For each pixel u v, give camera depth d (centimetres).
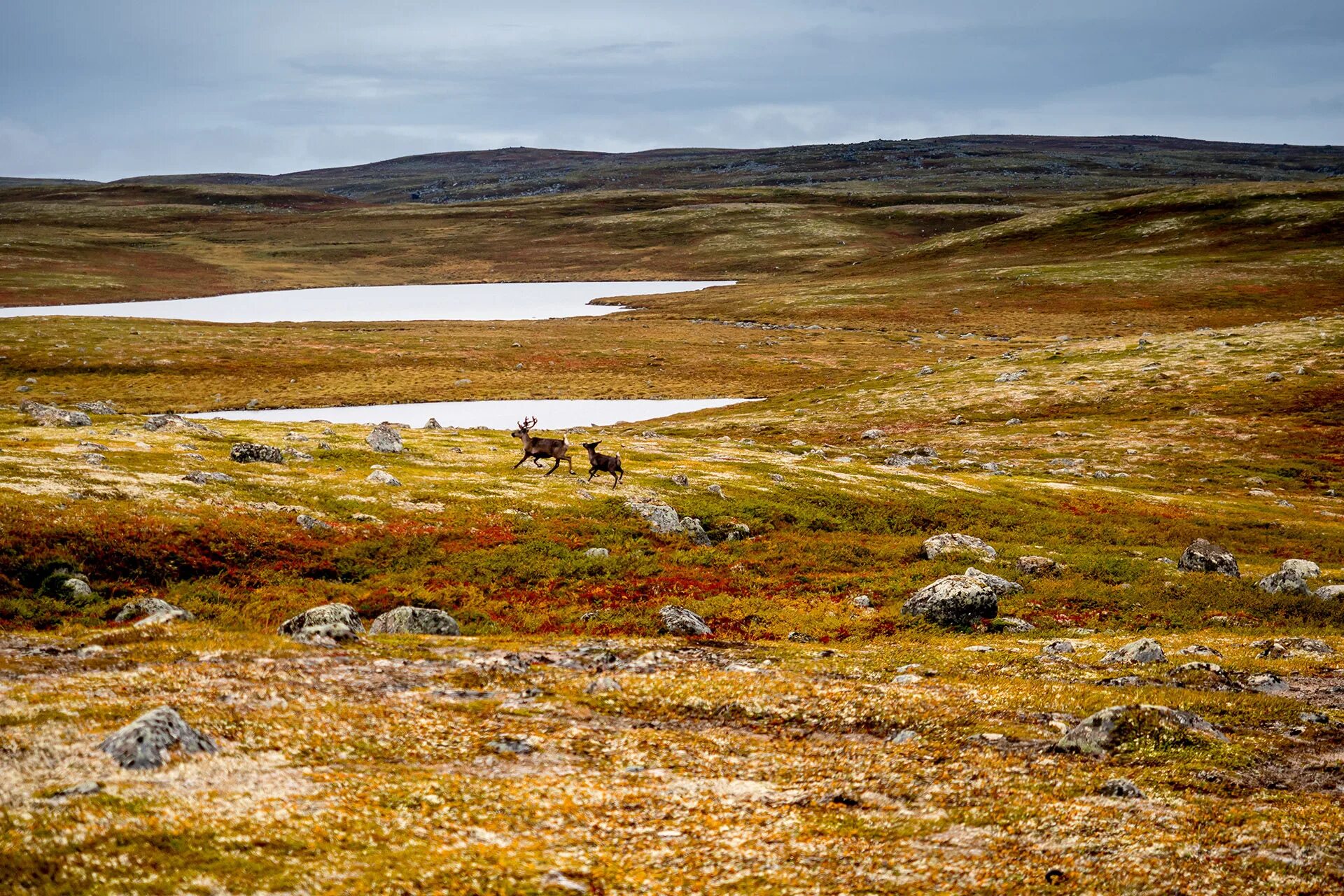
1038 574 4862
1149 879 1359
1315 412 9900
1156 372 11894
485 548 4391
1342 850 1507
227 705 1958
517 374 14838
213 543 3844
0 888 1107
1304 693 2691
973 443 9838
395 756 1814
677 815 1589
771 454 7850
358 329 18988
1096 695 2520
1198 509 6850
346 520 4469
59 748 1595
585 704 2311
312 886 1181
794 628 3756
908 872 1377
